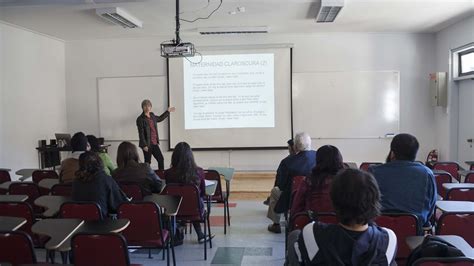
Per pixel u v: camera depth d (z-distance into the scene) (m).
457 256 1.68
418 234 2.37
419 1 5.48
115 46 8.15
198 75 8.03
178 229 4.10
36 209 3.55
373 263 1.37
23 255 2.17
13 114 6.64
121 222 2.47
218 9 5.82
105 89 8.21
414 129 7.88
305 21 6.74
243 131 8.03
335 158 2.77
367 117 7.86
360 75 7.83
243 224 4.91
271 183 7.33
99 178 3.08
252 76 7.96
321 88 7.89
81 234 2.21
